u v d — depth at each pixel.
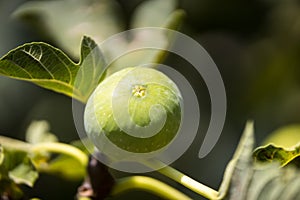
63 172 0.60
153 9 0.68
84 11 0.69
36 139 0.61
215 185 0.78
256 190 0.49
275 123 0.84
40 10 0.69
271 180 0.49
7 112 0.81
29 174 0.54
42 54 0.49
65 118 0.80
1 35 0.81
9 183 0.53
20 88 0.81
